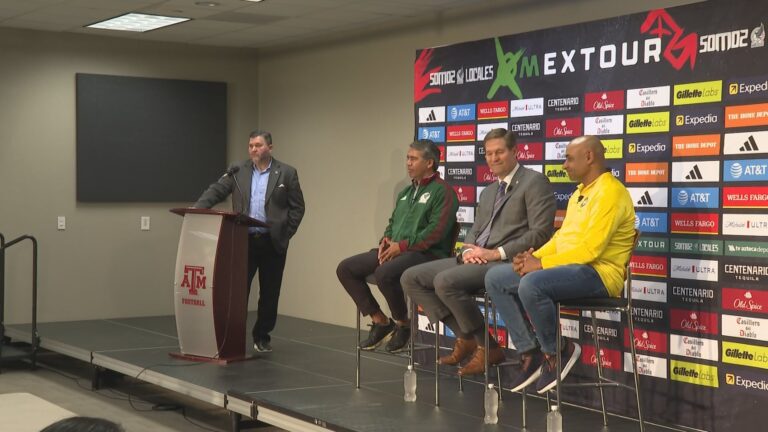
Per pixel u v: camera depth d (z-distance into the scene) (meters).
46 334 7.51
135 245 8.75
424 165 5.08
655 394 4.68
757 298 4.24
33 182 8.27
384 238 5.07
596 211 3.99
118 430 1.26
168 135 8.84
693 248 4.52
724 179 4.38
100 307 8.60
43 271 8.34
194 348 6.17
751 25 4.27
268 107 9.20
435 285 4.50
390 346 5.08
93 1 6.78
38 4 6.93
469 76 5.86
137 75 8.71
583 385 4.10
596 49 5.02
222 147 9.12
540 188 4.57
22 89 8.19
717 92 4.41
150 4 6.88
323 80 8.41
